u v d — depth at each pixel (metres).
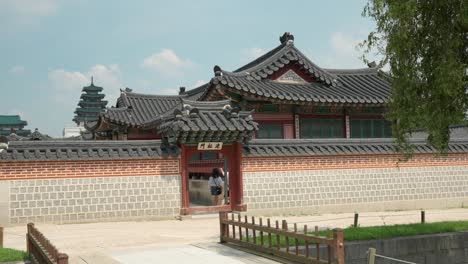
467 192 26.98
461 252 15.34
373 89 28.94
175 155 21.17
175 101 41.47
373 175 24.69
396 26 13.40
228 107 21.97
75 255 13.23
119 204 20.20
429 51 13.62
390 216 22.12
